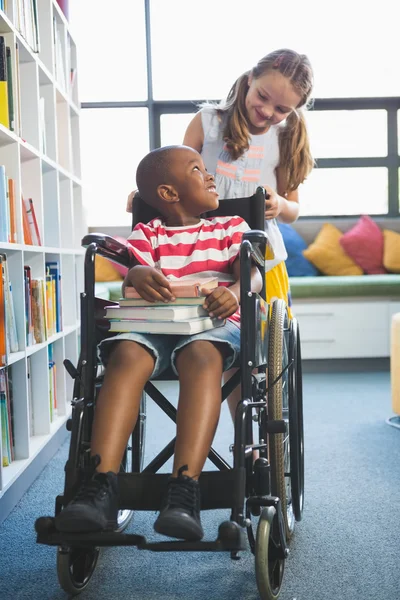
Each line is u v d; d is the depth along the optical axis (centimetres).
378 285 422
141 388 131
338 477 221
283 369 151
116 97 497
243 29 492
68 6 330
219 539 110
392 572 150
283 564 144
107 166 502
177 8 490
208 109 213
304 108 209
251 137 207
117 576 151
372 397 350
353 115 511
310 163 214
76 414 130
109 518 117
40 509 195
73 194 335
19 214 212
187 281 141
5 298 196
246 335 131
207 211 176
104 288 404
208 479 123
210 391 127
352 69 501
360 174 515
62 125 305
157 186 157
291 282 424
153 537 174
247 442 131
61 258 280
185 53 494
